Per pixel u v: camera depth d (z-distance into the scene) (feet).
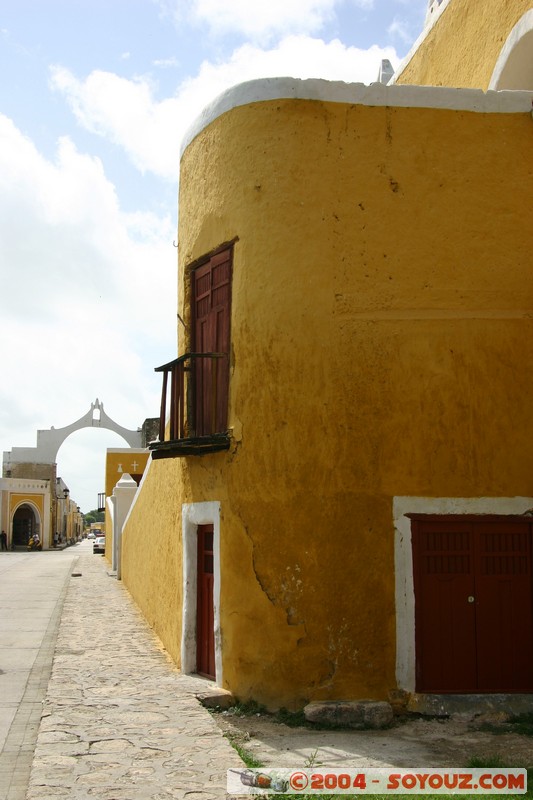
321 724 24.73
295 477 26.84
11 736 22.94
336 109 27.84
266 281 27.61
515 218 28.07
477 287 27.68
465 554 26.86
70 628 42.19
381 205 27.66
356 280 27.40
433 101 28.09
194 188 31.24
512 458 27.22
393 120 27.94
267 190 27.81
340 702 25.45
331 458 26.76
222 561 28.02
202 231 30.40
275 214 27.66
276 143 27.81
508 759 21.39
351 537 26.53
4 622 44.93
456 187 27.94
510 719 25.68
